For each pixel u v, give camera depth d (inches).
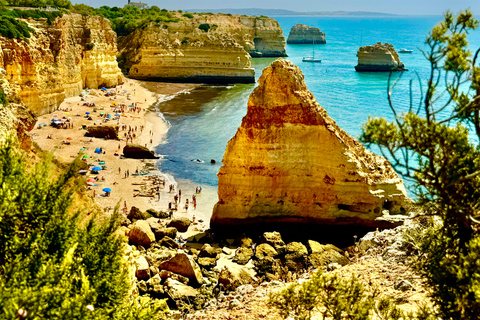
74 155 2854.3
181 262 1362.0
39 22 3870.6
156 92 5418.3
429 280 612.7
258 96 1807.3
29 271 538.3
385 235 1330.0
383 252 1145.4
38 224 615.8
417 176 564.7
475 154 565.6
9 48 3267.7
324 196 1784.0
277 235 1657.2
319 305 735.1
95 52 4948.3
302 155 1800.0
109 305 632.4
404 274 980.6
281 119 1798.7
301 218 1808.6
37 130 3275.1
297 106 1788.9
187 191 2466.8
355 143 1834.4
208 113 4387.3
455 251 586.9
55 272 529.7
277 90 1790.1
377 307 627.2
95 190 2353.6
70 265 598.5
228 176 1840.6
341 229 1763.0
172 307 1193.4
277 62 1797.5
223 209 1849.2
